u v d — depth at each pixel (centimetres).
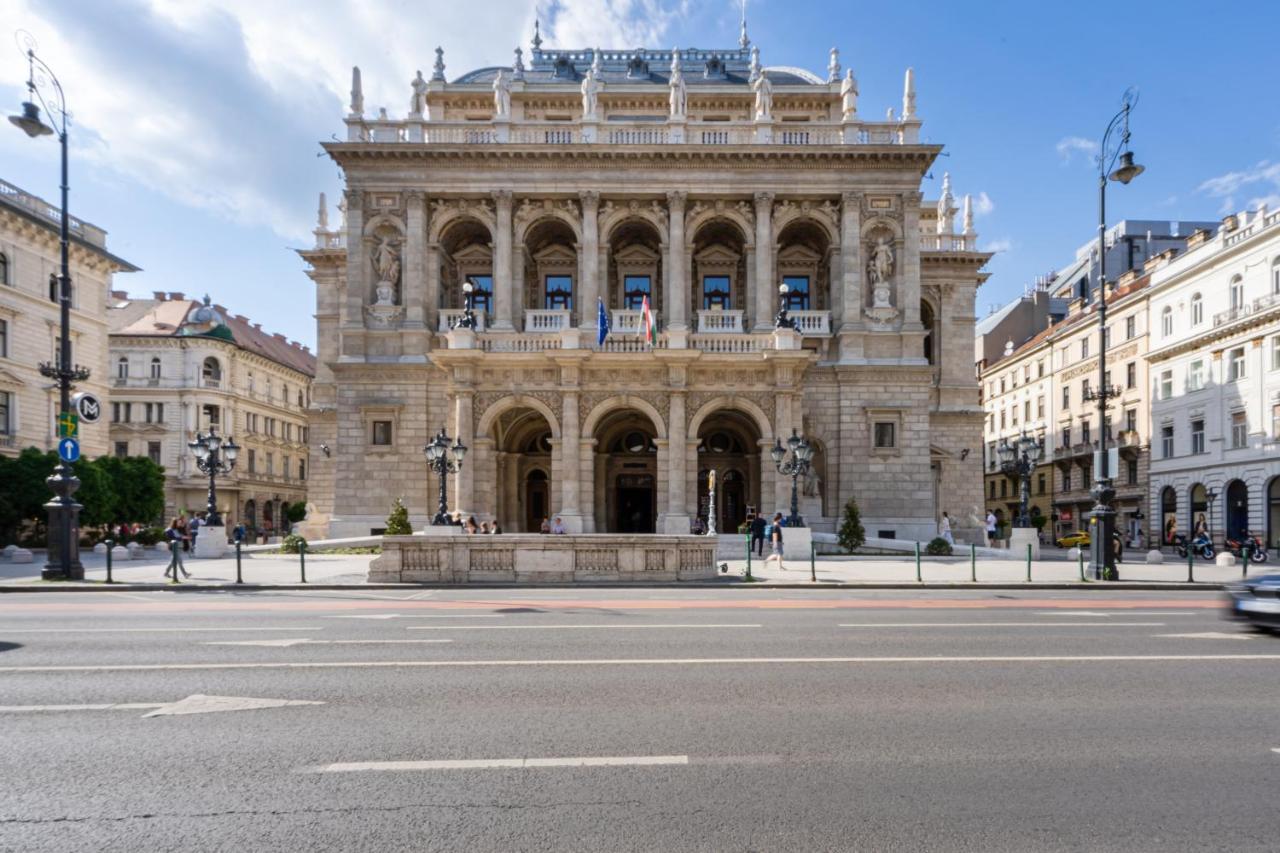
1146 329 5659
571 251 4734
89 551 4128
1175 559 4016
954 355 5188
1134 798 610
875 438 4266
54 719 813
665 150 4309
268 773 661
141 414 7044
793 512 3281
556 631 1338
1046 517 6925
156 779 650
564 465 3872
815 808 588
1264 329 4541
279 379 8369
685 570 2323
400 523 3681
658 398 3922
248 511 7694
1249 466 4638
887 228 4394
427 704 865
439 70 4950
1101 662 1085
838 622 1459
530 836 542
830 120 4950
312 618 1505
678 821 565
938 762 686
